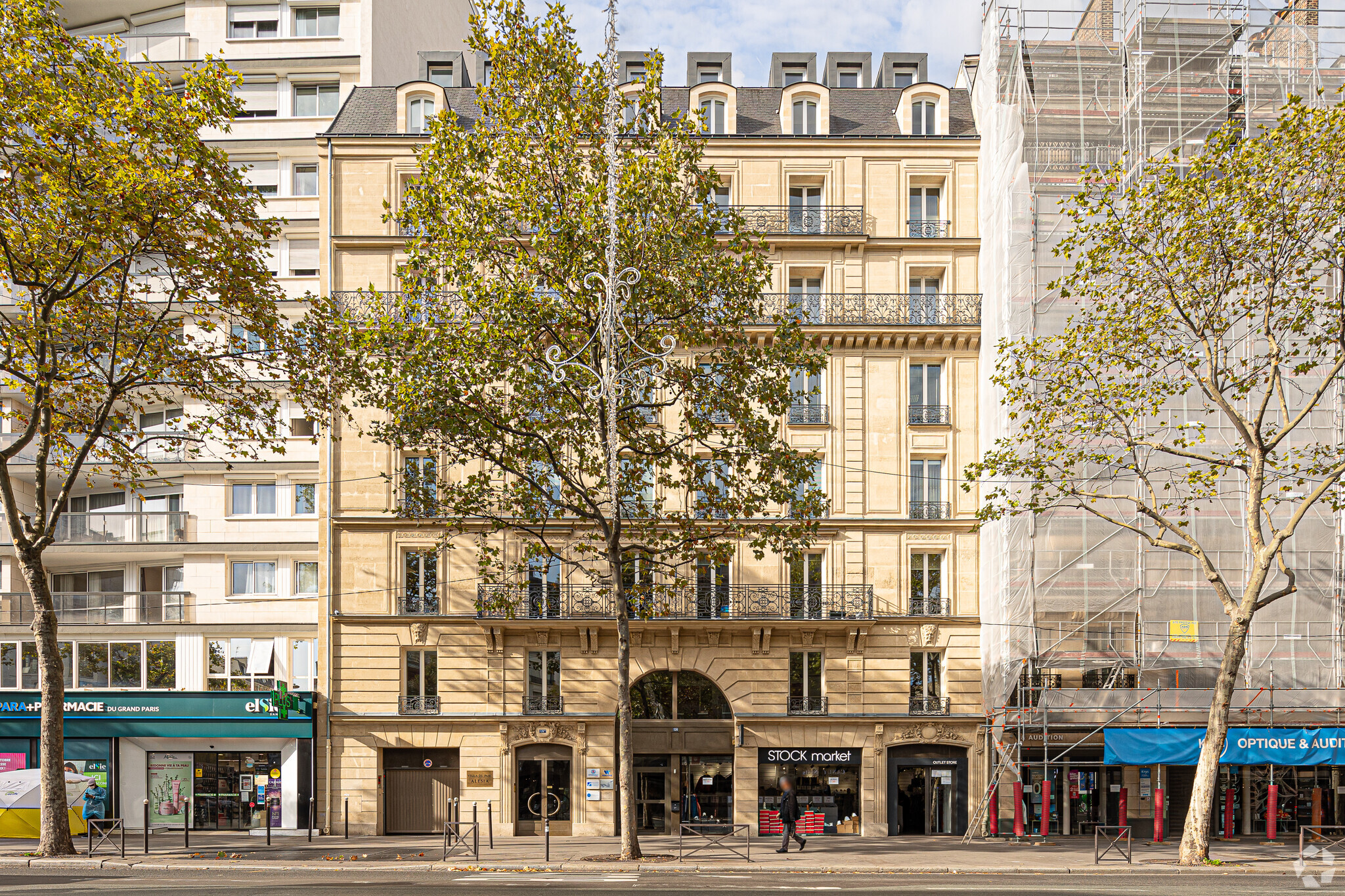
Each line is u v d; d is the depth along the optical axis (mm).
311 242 36375
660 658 30734
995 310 30484
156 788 31062
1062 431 25125
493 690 30469
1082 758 30109
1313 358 27812
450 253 23719
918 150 32656
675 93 35375
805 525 24781
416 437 24141
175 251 22359
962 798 30359
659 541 25703
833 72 37500
